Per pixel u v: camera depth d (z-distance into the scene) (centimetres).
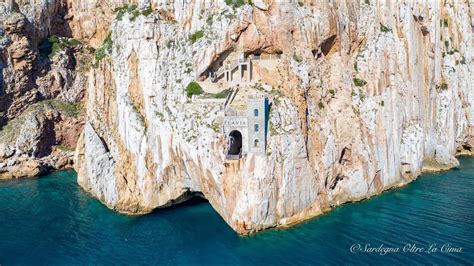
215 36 7231
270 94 6800
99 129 8369
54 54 11575
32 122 10581
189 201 7819
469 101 10800
